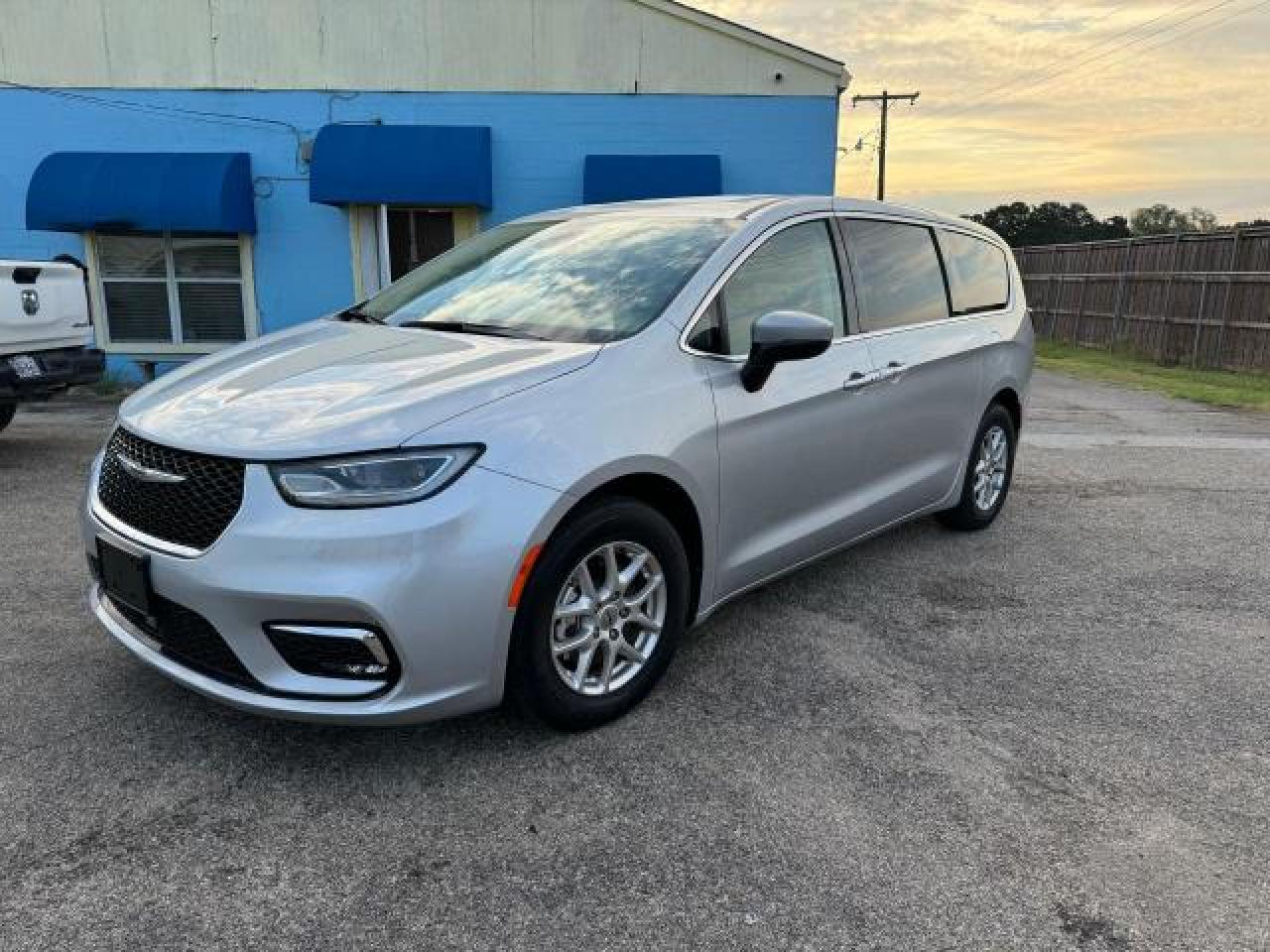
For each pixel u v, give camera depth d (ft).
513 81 39.65
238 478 8.40
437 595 8.22
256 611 8.21
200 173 37.83
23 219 40.04
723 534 10.91
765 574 11.91
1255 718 10.61
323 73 39.32
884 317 13.70
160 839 8.05
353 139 38.32
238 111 39.47
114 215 37.22
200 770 9.10
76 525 17.11
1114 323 63.67
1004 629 13.08
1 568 14.66
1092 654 12.29
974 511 17.03
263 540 8.14
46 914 7.13
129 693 10.55
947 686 11.25
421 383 9.21
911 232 14.80
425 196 37.68
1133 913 7.36
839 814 8.58
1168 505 20.26
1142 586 14.99
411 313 12.24
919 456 14.60
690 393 10.26
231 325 41.16
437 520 8.20
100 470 10.11
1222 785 9.20
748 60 39.60
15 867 7.66
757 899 7.45
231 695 8.56
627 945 6.95
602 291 11.21
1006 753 9.74
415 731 9.86
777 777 9.16
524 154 40.29
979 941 7.04
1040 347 68.59
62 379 22.41
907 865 7.89
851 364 12.65
